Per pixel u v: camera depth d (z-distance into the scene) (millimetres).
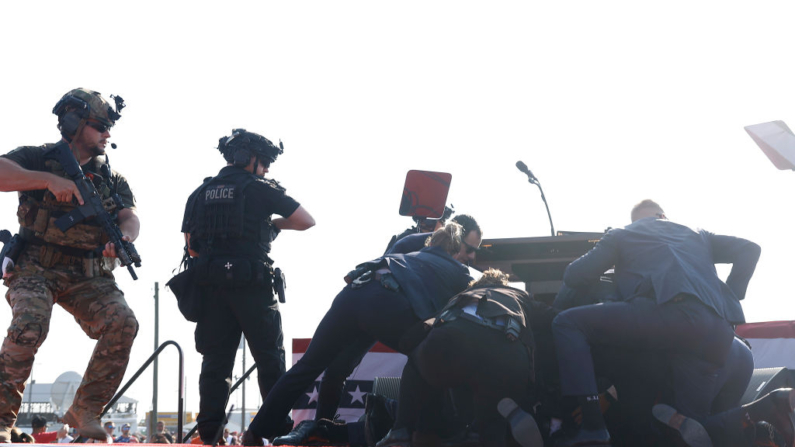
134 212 5195
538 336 4387
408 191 6188
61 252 4848
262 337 5445
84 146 4980
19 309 4574
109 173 5098
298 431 5133
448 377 4035
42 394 68938
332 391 5535
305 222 5566
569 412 4207
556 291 5105
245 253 5414
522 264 5055
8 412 4473
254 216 5465
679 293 4164
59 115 5016
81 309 4930
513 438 4078
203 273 5391
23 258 4777
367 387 8195
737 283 4488
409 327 4438
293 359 8523
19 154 4758
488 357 3961
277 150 5805
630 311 4180
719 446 4195
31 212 4805
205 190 5570
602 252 4410
